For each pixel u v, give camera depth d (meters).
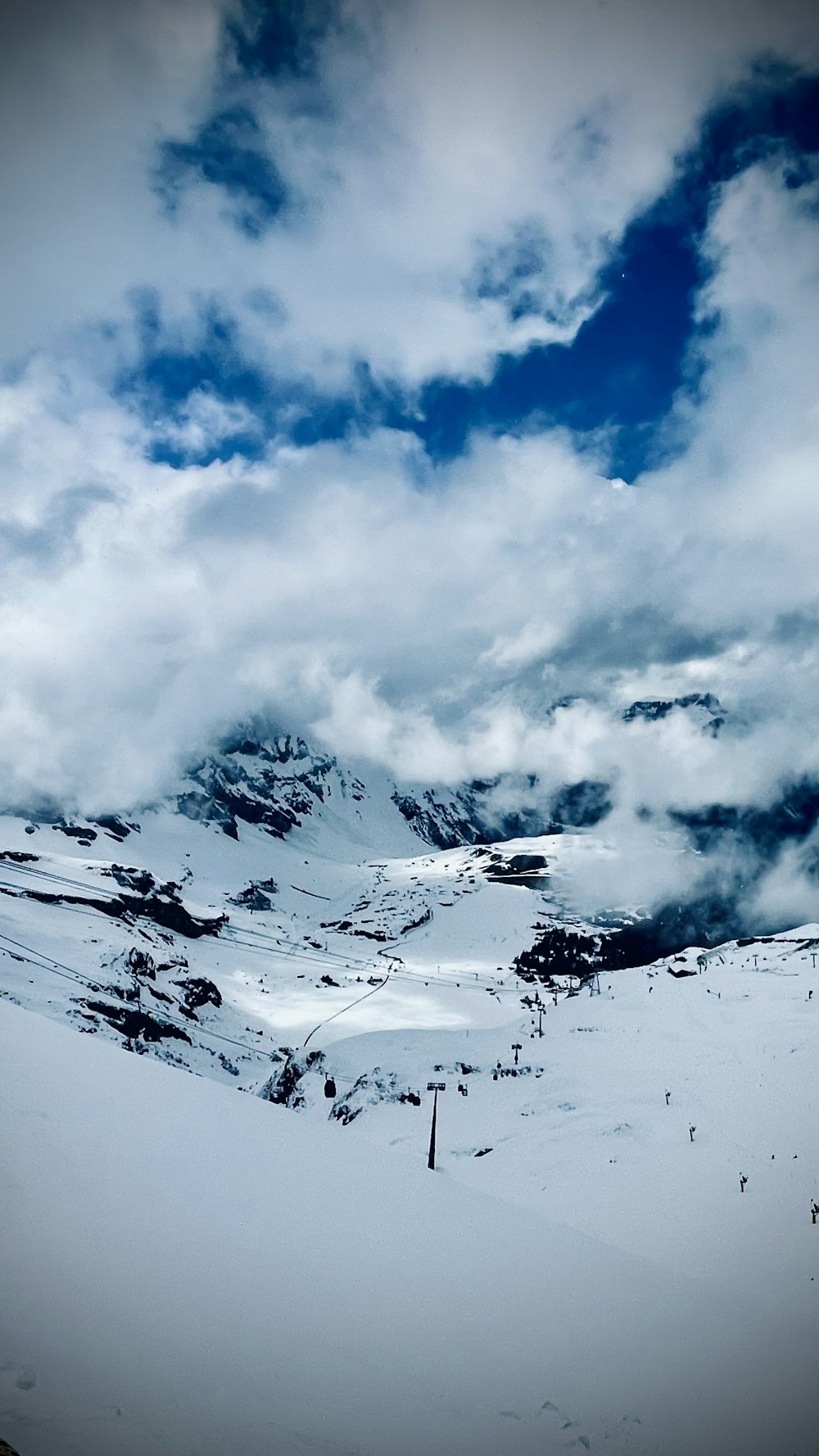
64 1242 13.88
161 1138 19.33
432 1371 13.50
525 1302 16.94
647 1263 21.50
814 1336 19.45
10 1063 21.08
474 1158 111.00
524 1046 162.00
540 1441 12.55
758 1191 86.56
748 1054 135.38
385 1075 148.88
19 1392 10.30
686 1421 14.31
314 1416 11.61
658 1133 110.88
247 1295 14.09
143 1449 9.98
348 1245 17.00
